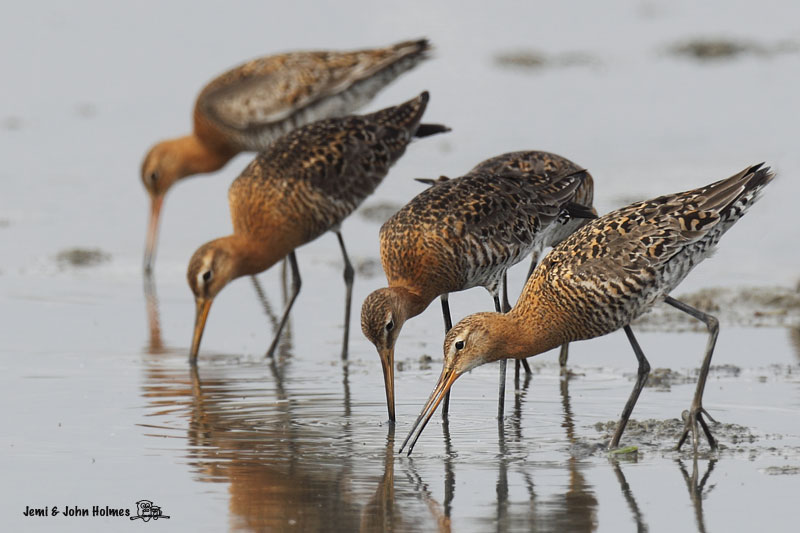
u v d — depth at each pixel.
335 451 11.48
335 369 14.35
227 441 11.73
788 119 24.80
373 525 9.71
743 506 10.02
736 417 12.25
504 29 32.62
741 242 18.36
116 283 17.94
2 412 12.54
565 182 13.88
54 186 22.33
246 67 19.59
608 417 12.45
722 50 30.84
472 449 11.55
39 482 10.61
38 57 29.53
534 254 14.66
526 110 25.86
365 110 25.52
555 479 10.71
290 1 33.44
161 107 26.33
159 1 33.38
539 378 13.89
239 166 23.84
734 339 14.86
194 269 14.91
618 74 29.08
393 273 13.47
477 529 9.64
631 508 10.02
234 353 14.97
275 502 10.18
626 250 11.51
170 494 10.35
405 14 32.88
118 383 13.65
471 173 14.11
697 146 22.98
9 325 15.85
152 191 19.56
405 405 12.99
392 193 21.25
